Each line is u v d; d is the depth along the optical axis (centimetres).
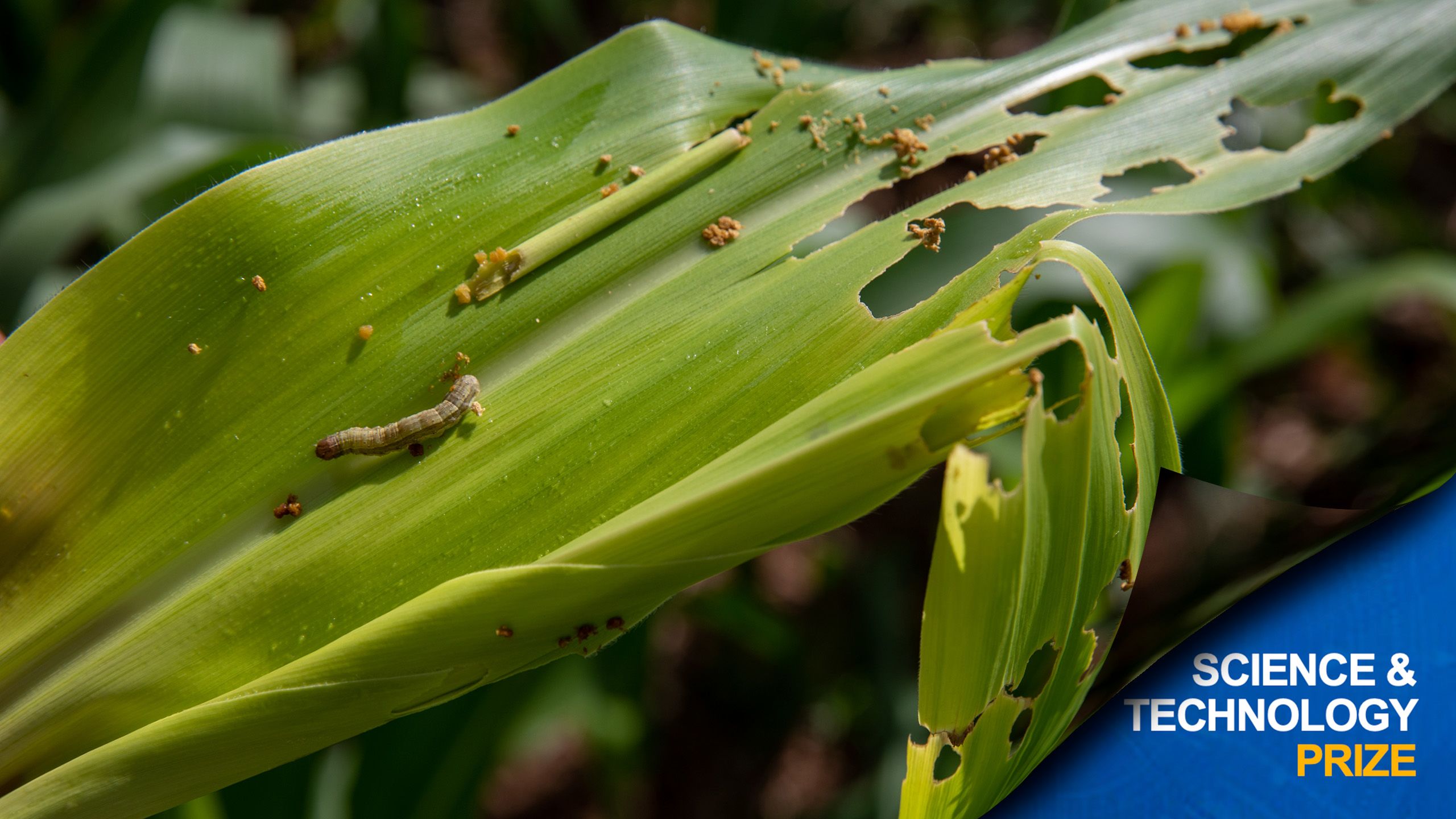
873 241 32
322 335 31
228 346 31
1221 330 42
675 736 48
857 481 29
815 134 33
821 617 50
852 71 34
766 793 46
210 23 46
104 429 31
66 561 31
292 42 64
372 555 31
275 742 30
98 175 42
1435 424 40
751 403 31
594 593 29
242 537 31
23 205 43
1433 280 40
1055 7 71
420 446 31
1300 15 34
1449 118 63
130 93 45
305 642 30
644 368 31
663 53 33
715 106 33
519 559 31
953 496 29
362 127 54
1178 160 33
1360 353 57
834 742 48
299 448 31
